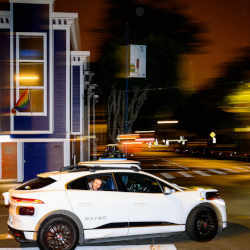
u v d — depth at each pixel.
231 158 42.19
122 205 7.11
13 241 7.89
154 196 7.38
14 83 19.94
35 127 20.12
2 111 19.94
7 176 20.14
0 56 19.89
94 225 6.93
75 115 25.70
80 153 26.05
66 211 6.80
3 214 10.99
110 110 51.84
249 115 46.56
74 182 7.12
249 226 9.23
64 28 20.50
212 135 50.09
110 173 7.39
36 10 20.06
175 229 7.44
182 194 7.62
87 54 25.80
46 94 20.09
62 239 6.71
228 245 7.43
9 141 20.06
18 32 19.89
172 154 62.44
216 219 7.72
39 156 20.36
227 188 16.84
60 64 20.55
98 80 46.91
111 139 52.28
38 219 6.64
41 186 7.03
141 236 7.30
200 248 7.23
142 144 73.25
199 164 34.50
